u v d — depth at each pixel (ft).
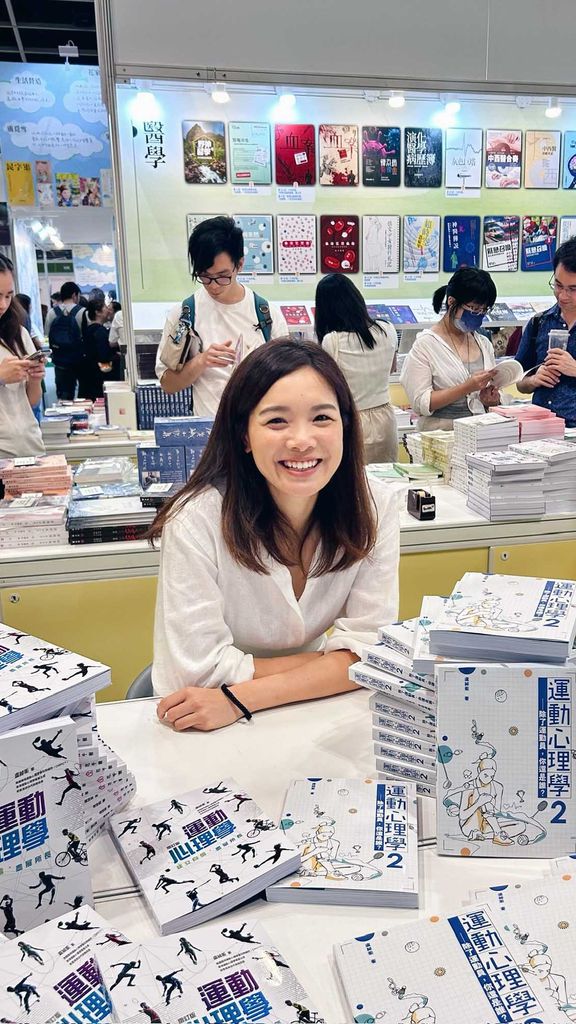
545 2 15.14
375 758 3.88
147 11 13.34
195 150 14.53
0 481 8.87
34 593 7.73
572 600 3.69
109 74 13.82
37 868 2.86
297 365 4.21
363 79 14.55
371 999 2.46
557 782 3.26
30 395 11.38
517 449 9.15
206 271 9.97
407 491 9.67
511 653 3.35
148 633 8.09
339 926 2.92
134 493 8.71
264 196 15.16
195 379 10.37
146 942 2.60
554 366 10.43
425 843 3.43
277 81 14.15
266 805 3.66
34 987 2.42
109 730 4.38
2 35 24.81
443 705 3.28
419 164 15.83
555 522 8.84
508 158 16.25
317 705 4.63
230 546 4.64
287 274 15.74
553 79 15.58
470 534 8.63
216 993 2.40
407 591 8.62
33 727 2.82
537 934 2.66
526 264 16.94
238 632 5.08
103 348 20.85
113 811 3.54
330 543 4.84
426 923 2.73
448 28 14.75
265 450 4.19
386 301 16.37
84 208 23.71
